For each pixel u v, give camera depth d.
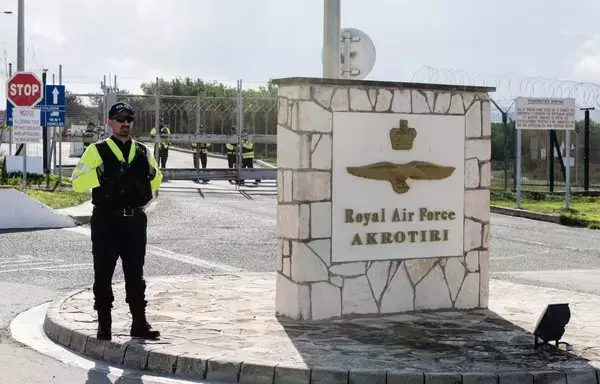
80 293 9.94
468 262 9.48
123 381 6.83
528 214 22.27
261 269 12.66
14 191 17.17
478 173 9.53
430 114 9.23
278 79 8.68
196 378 6.95
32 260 13.11
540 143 30.12
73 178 7.62
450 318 8.98
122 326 8.20
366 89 8.87
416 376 6.61
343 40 10.20
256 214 20.89
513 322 8.79
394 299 9.10
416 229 9.20
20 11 27.44
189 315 8.78
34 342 8.14
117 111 7.66
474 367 6.89
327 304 8.73
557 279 12.30
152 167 7.86
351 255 8.85
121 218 7.65
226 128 32.50
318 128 8.65
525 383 6.69
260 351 7.29
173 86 50.38
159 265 12.83
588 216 21.31
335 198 8.76
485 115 9.57
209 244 15.28
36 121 22.11
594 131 30.17
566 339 7.97
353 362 6.97
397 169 9.00
